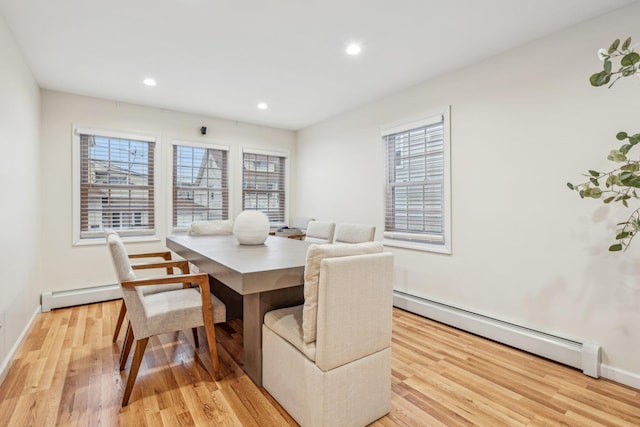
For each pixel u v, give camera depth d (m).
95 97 3.70
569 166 2.24
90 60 2.79
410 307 3.30
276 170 5.23
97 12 2.10
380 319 1.64
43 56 2.70
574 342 2.20
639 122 1.96
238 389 1.90
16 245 2.44
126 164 3.95
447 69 2.96
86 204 3.71
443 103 3.07
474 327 2.73
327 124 4.65
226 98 3.77
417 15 2.14
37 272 3.20
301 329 1.66
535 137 2.42
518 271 2.52
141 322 1.78
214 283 2.90
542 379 2.04
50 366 2.17
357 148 4.12
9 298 2.24
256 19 2.20
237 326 2.88
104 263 3.75
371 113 3.90
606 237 2.08
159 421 1.61
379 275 1.62
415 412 1.71
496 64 2.66
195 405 1.74
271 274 1.69
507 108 2.59
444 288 3.06
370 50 2.62
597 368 2.05
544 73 2.37
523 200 2.49
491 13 2.11
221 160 4.68
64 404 1.74
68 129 3.55
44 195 3.42
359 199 4.10
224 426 1.58
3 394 1.84
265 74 3.10
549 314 2.35
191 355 2.33
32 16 2.14
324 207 4.72
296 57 2.75
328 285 1.42
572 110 2.23
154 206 4.11
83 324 2.95
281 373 1.72
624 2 1.98
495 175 2.66
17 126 2.50
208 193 4.56
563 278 2.28
